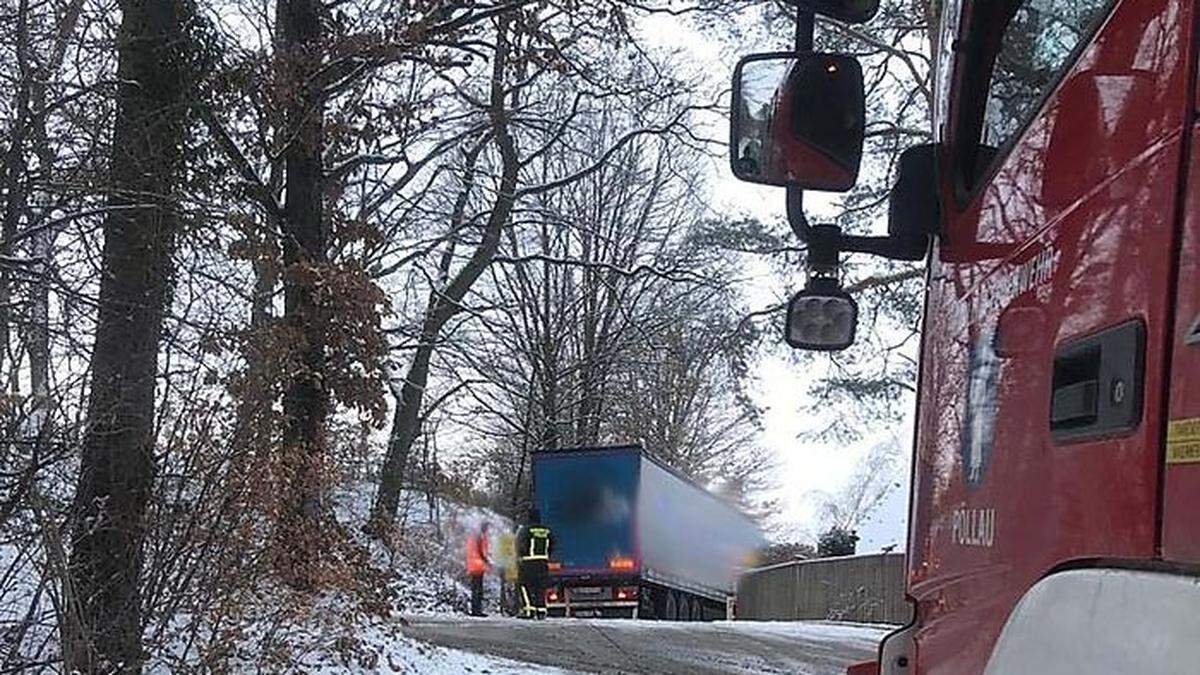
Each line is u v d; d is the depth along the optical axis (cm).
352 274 1055
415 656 1178
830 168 339
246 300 912
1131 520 201
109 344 810
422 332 1934
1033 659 228
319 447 994
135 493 804
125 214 843
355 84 1255
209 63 943
